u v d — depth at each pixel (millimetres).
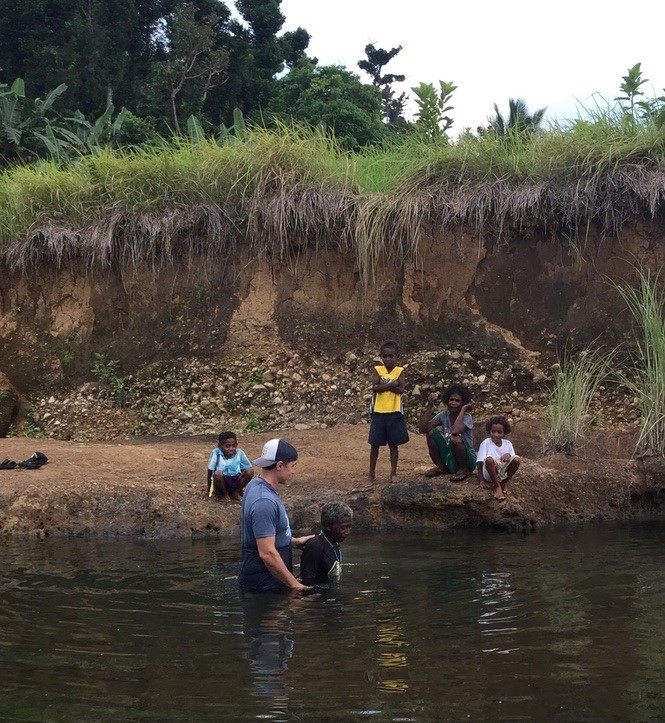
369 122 26719
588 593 5777
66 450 10656
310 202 13008
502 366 12320
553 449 9961
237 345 13000
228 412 12531
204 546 7781
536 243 12711
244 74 29734
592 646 4680
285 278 13195
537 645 4711
